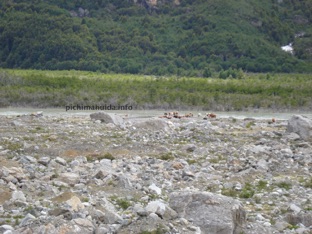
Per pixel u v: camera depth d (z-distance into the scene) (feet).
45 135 163.22
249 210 89.76
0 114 275.18
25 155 130.21
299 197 98.43
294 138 163.22
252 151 137.90
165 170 115.65
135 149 141.90
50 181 103.60
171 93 355.36
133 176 107.96
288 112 334.65
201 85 402.72
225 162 126.41
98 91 362.12
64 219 77.10
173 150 141.38
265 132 175.63
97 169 111.45
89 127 186.39
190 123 202.69
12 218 81.35
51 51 655.35
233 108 337.93
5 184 99.40
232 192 99.25
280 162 127.13
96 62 631.56
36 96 341.82
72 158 127.75
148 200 92.94
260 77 537.24
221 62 654.53
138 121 206.69
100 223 78.07
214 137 165.37
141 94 353.72
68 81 398.01
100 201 88.33
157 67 627.05
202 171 116.78
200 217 77.00
